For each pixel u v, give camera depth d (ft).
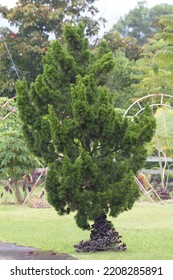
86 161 34.12
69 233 44.16
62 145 34.73
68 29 37.19
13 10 103.96
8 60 102.78
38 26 105.50
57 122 34.47
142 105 102.01
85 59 37.50
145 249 36.76
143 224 49.37
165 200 70.08
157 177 86.28
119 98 103.14
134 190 35.37
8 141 61.67
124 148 35.78
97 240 36.01
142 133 35.81
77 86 34.35
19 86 36.32
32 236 42.63
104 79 37.04
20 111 36.11
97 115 34.58
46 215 55.67
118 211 35.45
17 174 64.08
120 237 37.76
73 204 34.60
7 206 63.41
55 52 36.29
